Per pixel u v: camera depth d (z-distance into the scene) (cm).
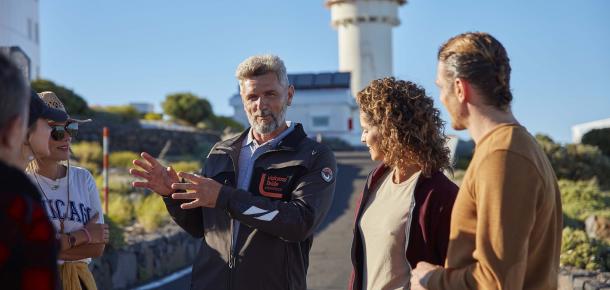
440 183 340
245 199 381
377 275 350
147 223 1125
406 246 338
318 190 405
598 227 1217
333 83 4834
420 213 336
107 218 904
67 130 397
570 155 2316
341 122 4769
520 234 254
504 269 254
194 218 432
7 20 3372
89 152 2086
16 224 193
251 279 398
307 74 4978
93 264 805
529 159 260
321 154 415
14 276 192
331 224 1382
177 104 3766
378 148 361
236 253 401
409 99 349
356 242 373
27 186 201
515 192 256
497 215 256
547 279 270
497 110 278
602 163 2312
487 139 272
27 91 212
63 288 384
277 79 412
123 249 906
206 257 412
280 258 400
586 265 816
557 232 274
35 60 3828
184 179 413
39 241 197
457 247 280
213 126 3778
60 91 2616
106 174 1261
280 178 409
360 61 6206
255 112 411
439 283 282
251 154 423
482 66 273
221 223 409
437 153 348
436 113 356
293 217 389
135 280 929
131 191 1540
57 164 412
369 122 362
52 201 394
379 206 362
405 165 352
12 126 207
